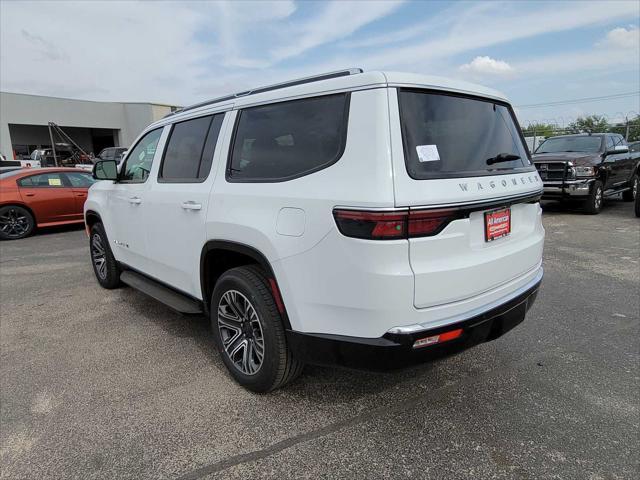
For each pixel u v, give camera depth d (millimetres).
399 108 2242
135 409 2836
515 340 3717
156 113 41500
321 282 2322
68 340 3916
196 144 3406
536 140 23703
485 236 2475
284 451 2414
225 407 2832
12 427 2682
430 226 2164
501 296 2607
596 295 4789
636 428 2549
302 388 3027
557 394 2910
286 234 2459
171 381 3174
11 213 9211
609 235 7949
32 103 35219
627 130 24047
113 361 3500
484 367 3277
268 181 2662
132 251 4367
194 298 3480
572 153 10484
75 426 2678
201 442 2506
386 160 2135
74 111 37500
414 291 2150
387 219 2070
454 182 2299
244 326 2982
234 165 2963
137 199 4039
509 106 3107
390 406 2809
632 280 5293
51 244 8633
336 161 2305
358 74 2346
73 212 10117
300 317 2469
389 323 2162
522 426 2586
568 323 4051
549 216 10297
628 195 12961
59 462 2375
